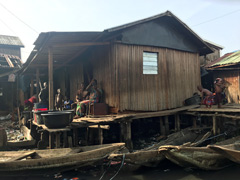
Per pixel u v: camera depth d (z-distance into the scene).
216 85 8.17
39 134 8.45
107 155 4.78
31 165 4.39
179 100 9.98
